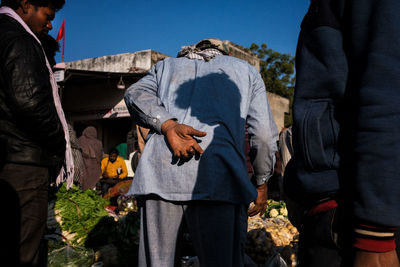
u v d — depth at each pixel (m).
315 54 1.09
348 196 0.91
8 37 1.88
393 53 0.87
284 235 4.00
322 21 1.08
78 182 5.52
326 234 1.00
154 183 1.76
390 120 0.81
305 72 1.12
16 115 1.86
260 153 2.10
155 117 1.81
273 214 5.37
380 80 0.86
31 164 1.94
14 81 1.82
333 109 1.04
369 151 0.83
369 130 0.84
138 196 1.93
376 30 0.91
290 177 1.17
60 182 2.44
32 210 1.96
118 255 3.46
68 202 3.83
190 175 1.71
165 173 1.75
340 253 0.98
